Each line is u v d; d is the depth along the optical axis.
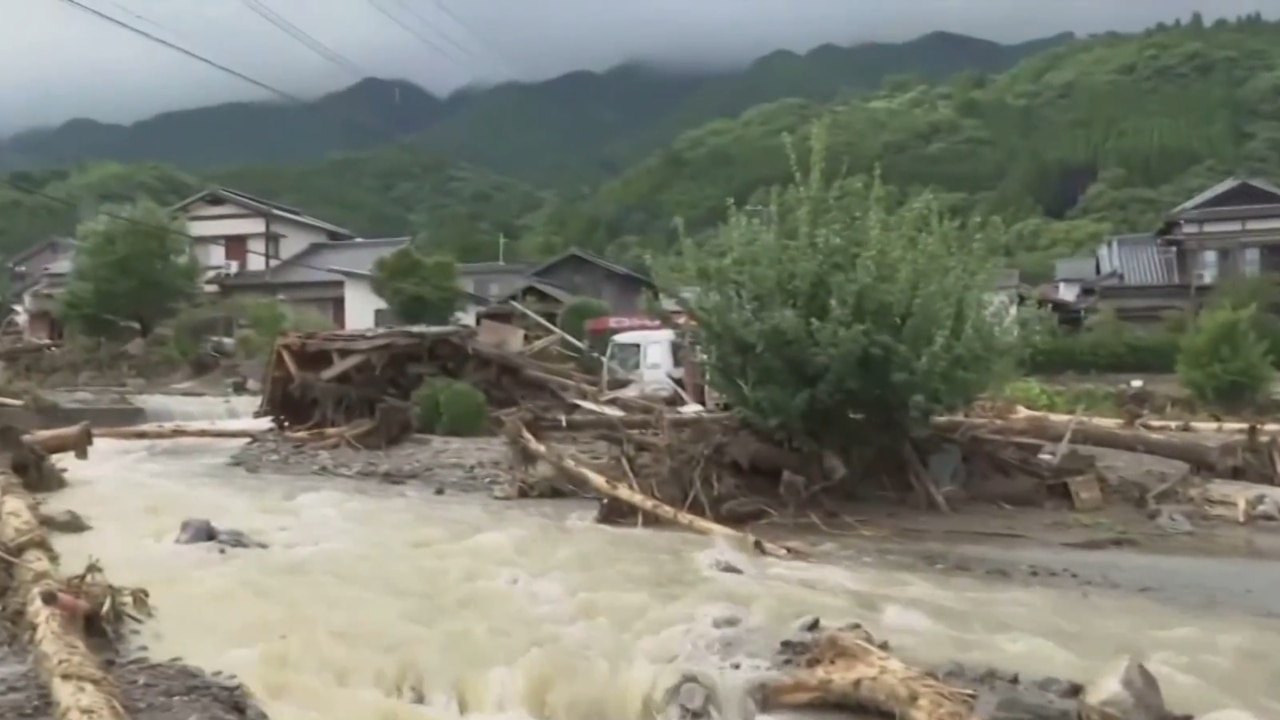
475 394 18.75
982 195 62.66
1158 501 12.63
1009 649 7.04
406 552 9.94
